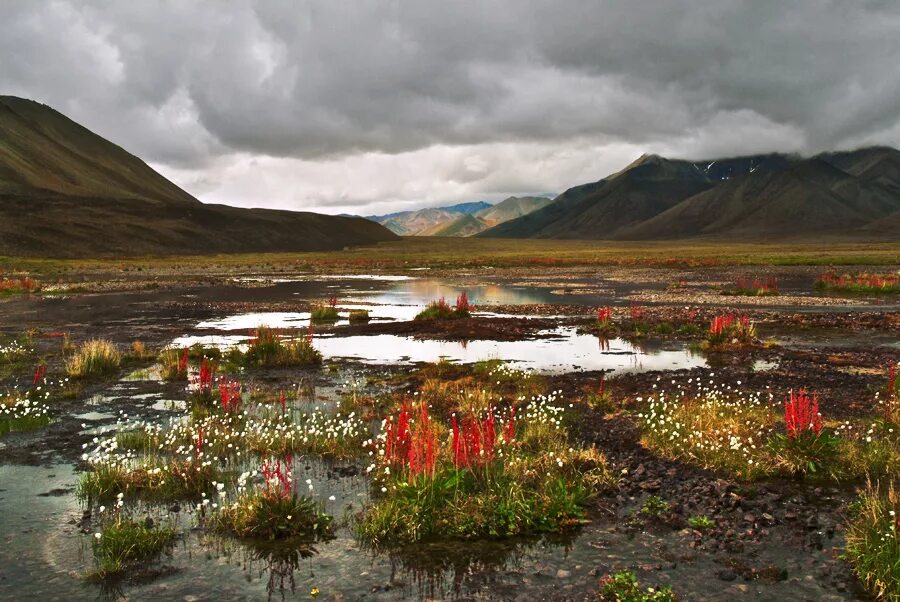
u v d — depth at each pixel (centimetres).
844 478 1105
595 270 8788
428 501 974
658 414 1510
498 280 7306
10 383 2003
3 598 761
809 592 750
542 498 994
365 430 1416
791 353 2397
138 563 852
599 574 803
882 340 2731
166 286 6706
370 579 804
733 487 1066
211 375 1977
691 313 3669
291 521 948
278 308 4472
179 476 1127
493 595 759
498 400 1711
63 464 1242
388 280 7662
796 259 9594
